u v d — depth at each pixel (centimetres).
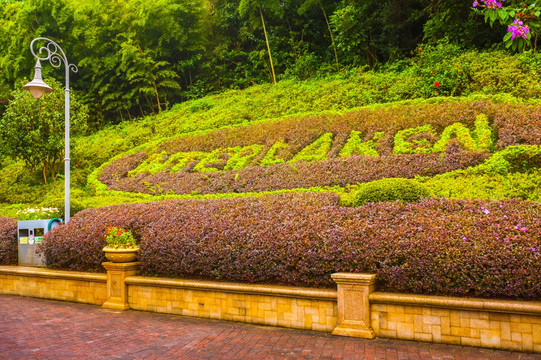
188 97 2352
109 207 873
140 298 664
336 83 1675
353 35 1825
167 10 2192
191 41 2375
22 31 2153
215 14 2523
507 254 427
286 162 1132
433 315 446
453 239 463
